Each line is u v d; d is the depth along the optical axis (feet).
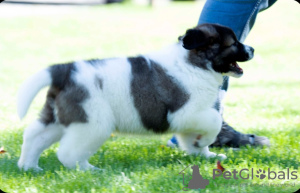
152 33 58.13
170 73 15.84
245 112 25.35
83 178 14.49
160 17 68.90
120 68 15.56
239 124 22.62
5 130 21.40
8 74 38.11
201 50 16.14
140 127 16.06
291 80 35.99
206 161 16.51
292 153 17.47
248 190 13.92
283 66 41.98
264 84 34.53
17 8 72.90
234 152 18.01
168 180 14.51
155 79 15.71
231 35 16.34
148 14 71.67
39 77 14.92
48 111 15.57
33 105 27.35
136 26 62.44
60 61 43.62
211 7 18.25
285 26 60.03
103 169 15.65
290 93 30.94
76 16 67.87
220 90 18.83
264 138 19.08
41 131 15.67
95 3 82.74
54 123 15.66
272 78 36.96
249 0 17.89
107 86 15.21
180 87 15.83
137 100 15.56
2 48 49.93
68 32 58.34
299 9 68.54
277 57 45.78
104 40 54.29
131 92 15.47
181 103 15.88
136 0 85.66
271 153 17.54
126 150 18.29
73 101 14.90
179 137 17.63
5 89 32.19
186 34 15.75
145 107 15.67
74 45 51.75
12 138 19.83
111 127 15.49
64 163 15.40
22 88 14.88
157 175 14.87
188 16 69.36
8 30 58.49
